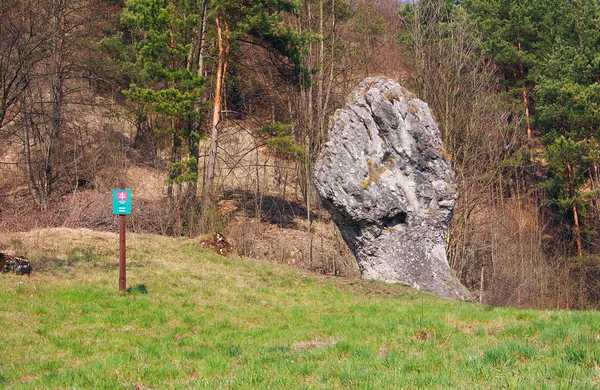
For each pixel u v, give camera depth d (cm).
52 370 966
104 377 847
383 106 1981
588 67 3444
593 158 3256
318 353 927
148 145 3716
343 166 1950
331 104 3638
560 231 3622
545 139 3616
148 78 2644
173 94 2534
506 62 3909
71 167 3225
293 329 1238
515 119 3478
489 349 852
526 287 2927
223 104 3753
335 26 3653
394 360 815
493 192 3541
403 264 1955
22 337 1129
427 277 1942
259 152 4034
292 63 2880
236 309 1462
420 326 1122
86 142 3553
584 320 1095
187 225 2773
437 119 2766
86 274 1602
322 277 1958
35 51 2556
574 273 3356
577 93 3391
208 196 2753
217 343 1090
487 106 3016
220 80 2800
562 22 3959
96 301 1394
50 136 3052
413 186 1989
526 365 737
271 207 3397
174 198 3005
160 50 2581
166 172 3534
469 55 3052
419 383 676
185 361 945
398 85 2058
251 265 1992
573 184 3566
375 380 698
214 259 1988
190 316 1352
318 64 3491
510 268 2955
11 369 955
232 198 3544
